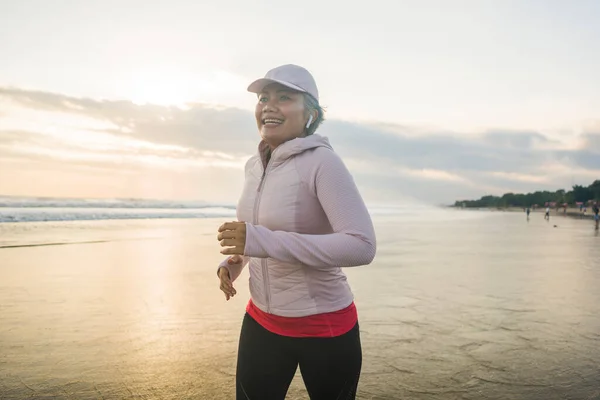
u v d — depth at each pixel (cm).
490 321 498
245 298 598
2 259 911
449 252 1227
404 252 1211
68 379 323
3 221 2241
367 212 161
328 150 165
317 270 166
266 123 176
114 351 383
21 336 421
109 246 1190
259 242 150
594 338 436
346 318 171
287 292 167
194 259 975
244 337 182
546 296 638
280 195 167
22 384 313
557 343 420
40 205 4534
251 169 186
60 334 428
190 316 501
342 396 171
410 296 629
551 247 1418
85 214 3016
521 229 2559
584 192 12719
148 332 439
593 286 719
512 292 665
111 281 702
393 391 313
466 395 307
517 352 395
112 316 496
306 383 174
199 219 3028
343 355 168
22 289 630
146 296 600
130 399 293
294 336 167
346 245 150
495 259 1077
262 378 175
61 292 615
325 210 161
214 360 364
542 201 15825
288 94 172
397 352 393
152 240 1396
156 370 342
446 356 383
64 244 1207
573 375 342
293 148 165
